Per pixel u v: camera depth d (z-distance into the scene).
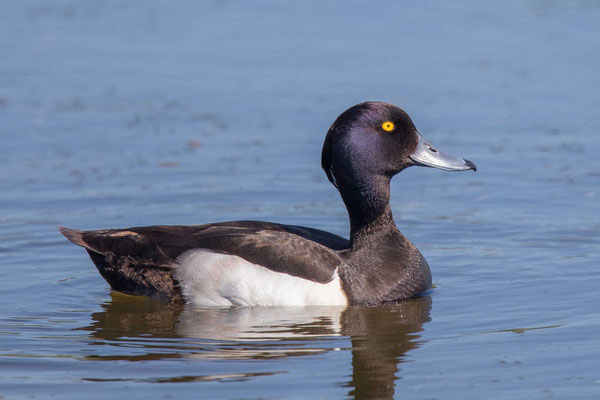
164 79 19.47
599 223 12.13
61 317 9.12
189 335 8.48
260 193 13.62
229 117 17.22
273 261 9.29
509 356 7.78
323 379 7.37
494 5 25.44
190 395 7.08
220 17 24.38
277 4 25.73
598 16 24.02
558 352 7.82
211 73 19.83
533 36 22.38
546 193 13.52
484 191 13.77
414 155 9.83
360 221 9.97
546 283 9.98
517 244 11.52
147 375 7.49
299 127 16.59
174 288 9.41
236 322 8.86
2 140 15.83
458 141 15.85
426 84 18.94
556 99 18.08
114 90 18.73
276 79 19.34
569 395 6.97
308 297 9.23
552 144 15.70
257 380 7.36
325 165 10.06
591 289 9.68
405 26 23.30
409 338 8.33
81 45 21.95
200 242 9.46
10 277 10.38
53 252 11.27
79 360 7.86
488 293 9.73
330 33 22.73
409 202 13.48
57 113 17.34
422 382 7.30
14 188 13.63
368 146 9.72
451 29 23.05
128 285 9.65
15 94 18.42
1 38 22.53
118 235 9.56
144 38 22.55
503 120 16.89
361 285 9.38
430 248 11.53
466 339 8.26
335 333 8.51
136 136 16.19
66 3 26.14
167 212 12.74
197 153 15.37
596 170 14.43
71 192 13.49
